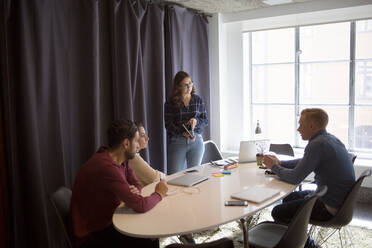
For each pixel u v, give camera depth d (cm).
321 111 247
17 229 269
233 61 520
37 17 271
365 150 465
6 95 261
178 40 432
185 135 351
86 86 317
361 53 453
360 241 310
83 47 314
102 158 201
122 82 353
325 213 239
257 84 536
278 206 256
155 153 411
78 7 310
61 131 300
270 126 535
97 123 321
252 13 478
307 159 234
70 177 313
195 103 360
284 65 511
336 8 423
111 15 346
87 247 196
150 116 404
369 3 405
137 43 364
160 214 189
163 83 405
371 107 456
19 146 268
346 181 236
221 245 152
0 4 255
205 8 462
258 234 230
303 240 201
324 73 480
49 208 289
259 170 281
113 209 201
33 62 271
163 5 407
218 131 516
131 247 205
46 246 277
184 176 262
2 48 257
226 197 215
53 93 288
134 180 234
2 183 264
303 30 484
